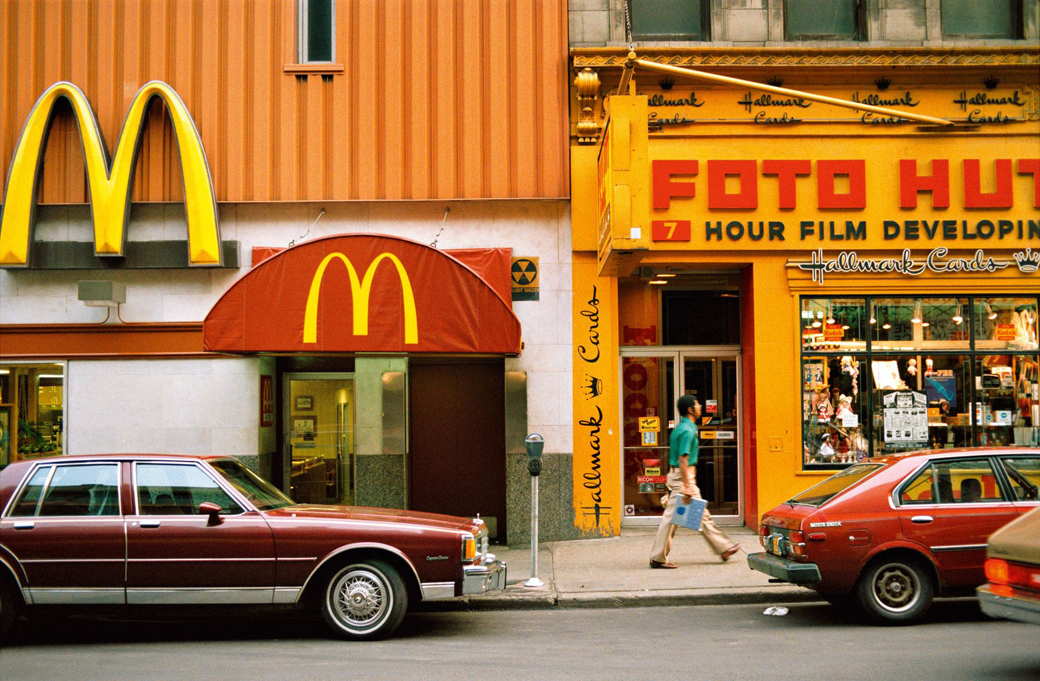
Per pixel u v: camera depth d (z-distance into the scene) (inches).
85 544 278.2
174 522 281.1
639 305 510.6
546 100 481.1
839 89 474.6
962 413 474.9
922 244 469.4
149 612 281.9
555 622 309.0
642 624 302.8
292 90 480.4
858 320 476.4
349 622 283.0
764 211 469.4
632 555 420.5
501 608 334.0
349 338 416.8
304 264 419.2
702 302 510.9
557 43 482.9
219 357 474.9
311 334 416.5
